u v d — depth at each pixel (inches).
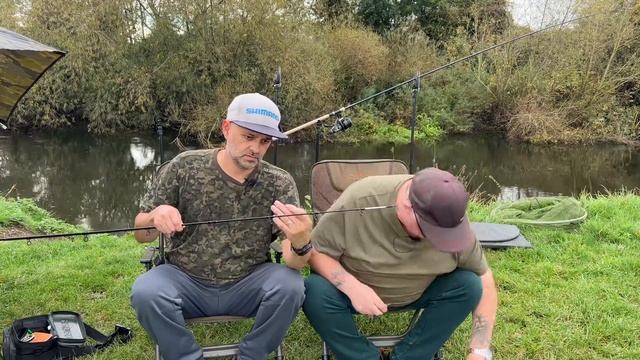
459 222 77.5
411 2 641.0
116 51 471.5
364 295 82.7
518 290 126.9
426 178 79.1
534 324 111.5
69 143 478.6
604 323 111.4
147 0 482.0
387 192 85.9
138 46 487.5
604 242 162.9
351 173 125.0
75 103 496.7
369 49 569.3
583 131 555.8
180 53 478.3
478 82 587.5
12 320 112.7
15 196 345.1
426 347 88.8
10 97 115.9
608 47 545.6
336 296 84.5
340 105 543.5
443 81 601.0
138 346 101.3
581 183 423.2
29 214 255.4
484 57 584.1
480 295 86.5
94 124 496.1
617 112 557.9
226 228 85.1
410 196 79.4
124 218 307.7
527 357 101.3
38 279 134.6
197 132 487.8
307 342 104.2
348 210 86.3
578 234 168.1
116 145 479.5
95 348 99.2
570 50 552.4
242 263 86.3
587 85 552.7
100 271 140.3
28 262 151.6
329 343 87.4
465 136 587.2
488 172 456.1
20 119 485.4
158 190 85.0
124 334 103.9
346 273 85.3
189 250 85.4
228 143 83.1
